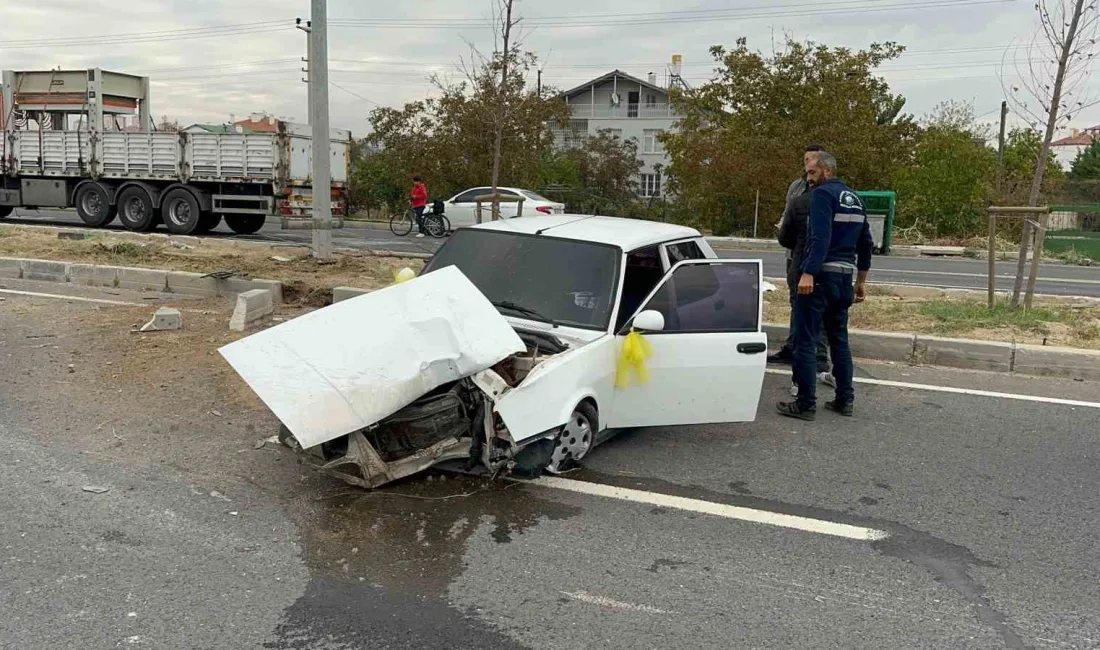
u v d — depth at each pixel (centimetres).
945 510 481
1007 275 1689
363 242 1897
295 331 475
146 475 495
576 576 393
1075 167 4862
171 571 387
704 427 621
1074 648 346
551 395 469
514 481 499
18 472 494
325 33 1254
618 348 527
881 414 663
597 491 492
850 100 3048
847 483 519
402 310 480
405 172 3177
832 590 387
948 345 823
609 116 5581
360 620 351
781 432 614
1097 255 2239
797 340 639
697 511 470
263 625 345
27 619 344
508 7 1387
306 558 402
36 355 741
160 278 1080
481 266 598
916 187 2869
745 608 369
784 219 725
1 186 2083
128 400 630
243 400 634
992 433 620
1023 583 399
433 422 466
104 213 1983
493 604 366
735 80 3253
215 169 1856
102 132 1933
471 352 448
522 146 2980
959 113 3531
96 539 415
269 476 497
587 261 572
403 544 419
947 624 362
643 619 358
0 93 2044
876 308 1030
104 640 331
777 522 459
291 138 1841
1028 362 796
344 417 430
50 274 1150
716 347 551
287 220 1603
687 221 3031
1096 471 547
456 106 3008
